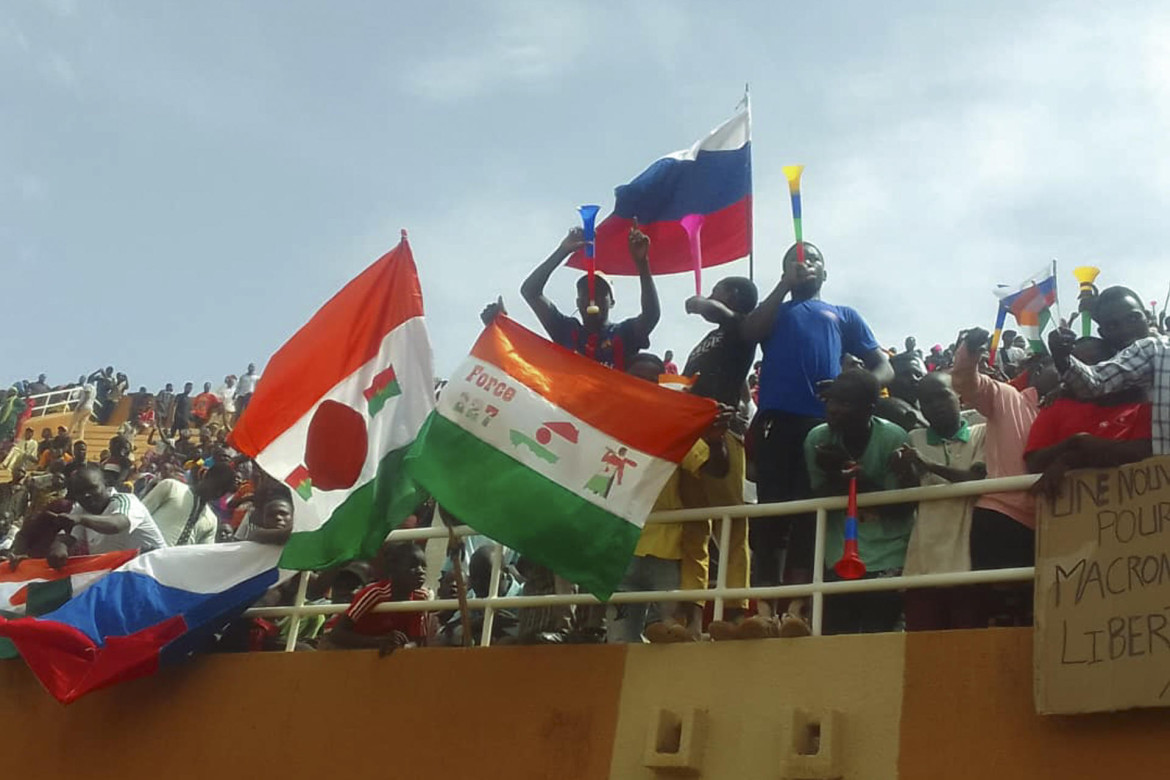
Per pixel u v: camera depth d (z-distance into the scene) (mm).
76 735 8688
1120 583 5801
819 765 6219
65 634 8492
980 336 7164
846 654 6449
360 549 8000
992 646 6121
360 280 8789
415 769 7402
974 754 5984
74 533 10141
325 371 8672
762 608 7527
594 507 7352
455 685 7496
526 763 7098
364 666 7832
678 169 9125
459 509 7555
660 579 7945
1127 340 6914
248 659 8297
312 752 7781
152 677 8570
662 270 9102
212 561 8781
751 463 8242
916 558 7000
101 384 30781
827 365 7918
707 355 8258
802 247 8039
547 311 8594
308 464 8430
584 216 8570
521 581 9891
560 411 7637
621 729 6891
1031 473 6559
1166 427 6219
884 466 7332
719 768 6559
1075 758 5738
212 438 23391
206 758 8141
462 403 7844
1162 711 5594
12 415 30234
